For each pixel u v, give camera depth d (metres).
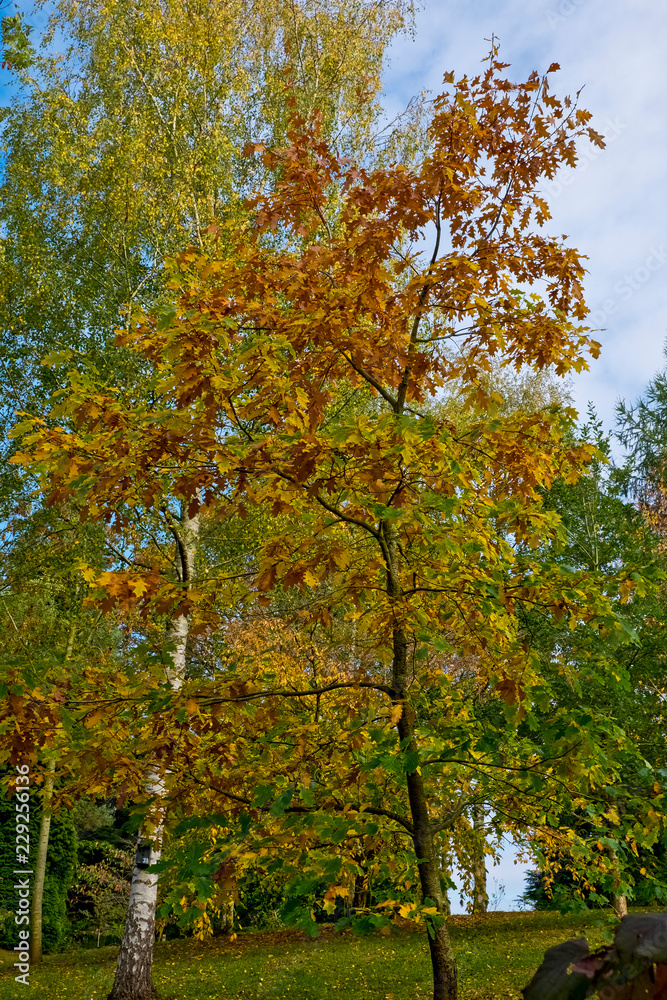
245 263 4.29
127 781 3.62
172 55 11.52
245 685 3.93
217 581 3.90
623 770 5.06
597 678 4.09
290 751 4.05
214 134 10.94
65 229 10.66
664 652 8.09
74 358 9.19
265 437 3.61
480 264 4.45
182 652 7.58
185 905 3.36
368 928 3.00
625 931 0.79
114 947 14.23
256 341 3.49
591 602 3.74
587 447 4.55
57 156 10.67
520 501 4.39
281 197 4.43
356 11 12.16
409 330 4.71
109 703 3.63
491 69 4.52
